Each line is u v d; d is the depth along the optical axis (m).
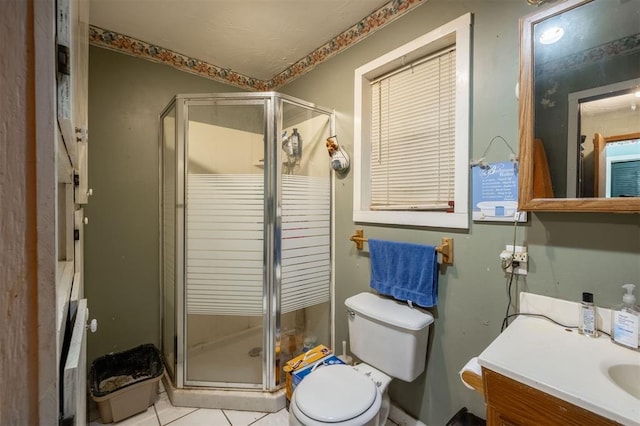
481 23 1.29
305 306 1.90
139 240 2.04
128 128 1.98
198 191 1.75
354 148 1.87
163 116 2.01
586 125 1.01
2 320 0.33
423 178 1.61
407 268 1.52
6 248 0.33
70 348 0.62
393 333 1.42
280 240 1.75
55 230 0.35
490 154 1.27
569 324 1.04
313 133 1.94
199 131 1.76
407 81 1.68
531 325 1.05
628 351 0.87
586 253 1.03
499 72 1.24
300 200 1.86
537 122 1.09
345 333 1.96
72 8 0.50
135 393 1.60
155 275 2.11
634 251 0.94
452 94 1.48
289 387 1.64
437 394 1.46
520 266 1.18
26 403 0.34
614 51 0.97
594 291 1.01
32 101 0.34
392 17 1.64
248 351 1.83
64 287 0.78
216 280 1.75
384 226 1.72
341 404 1.16
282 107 1.76
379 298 1.66
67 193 1.09
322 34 1.94
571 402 0.68
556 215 1.10
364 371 1.53
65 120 0.44
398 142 1.73
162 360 1.92
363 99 1.84
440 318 1.45
